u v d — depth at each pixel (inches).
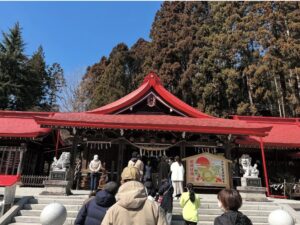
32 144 874.8
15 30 1752.0
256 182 549.3
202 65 1387.8
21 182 761.0
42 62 2287.2
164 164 606.9
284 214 273.6
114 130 681.0
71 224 416.8
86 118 642.2
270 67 1224.8
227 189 138.8
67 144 990.4
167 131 660.7
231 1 1470.2
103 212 169.6
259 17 1306.6
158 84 754.8
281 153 881.5
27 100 1706.4
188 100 1441.9
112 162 762.2
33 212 429.4
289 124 1000.9
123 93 1664.6
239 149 874.1
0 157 807.1
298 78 1232.8
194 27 1576.0
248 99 1357.0
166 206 381.4
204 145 684.1
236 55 1374.3
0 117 940.6
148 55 1708.9
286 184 792.9
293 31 1269.7
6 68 1668.3
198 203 348.8
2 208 418.3
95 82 1977.1
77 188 741.3
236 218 127.5
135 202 129.9
